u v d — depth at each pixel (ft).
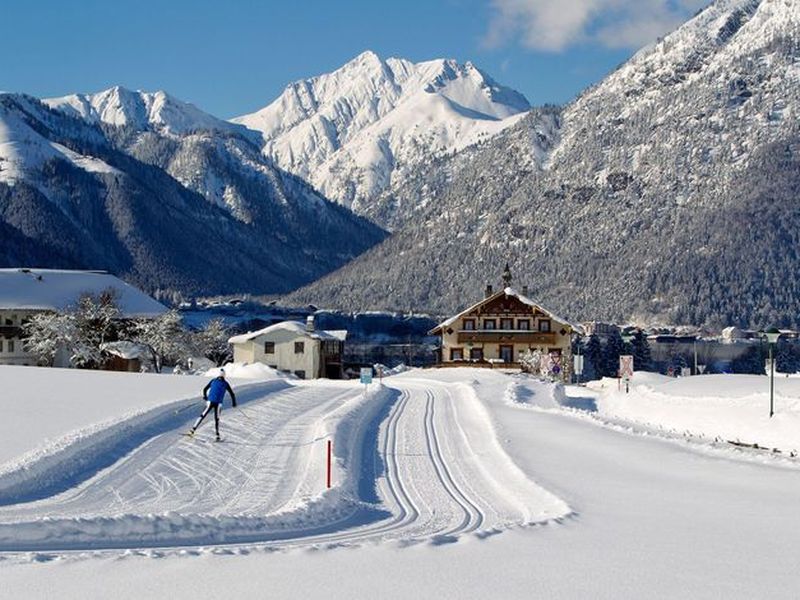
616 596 39.40
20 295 329.52
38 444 83.05
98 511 62.49
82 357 300.40
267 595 38.47
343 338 377.09
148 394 137.90
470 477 83.71
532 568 44.42
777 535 55.01
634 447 102.06
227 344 370.94
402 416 137.80
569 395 230.07
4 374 174.91
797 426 114.73
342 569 43.32
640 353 488.44
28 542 48.91
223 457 88.79
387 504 70.54
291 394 165.37
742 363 556.10
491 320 360.69
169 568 42.60
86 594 38.04
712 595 39.81
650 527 57.52
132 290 364.38
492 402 165.37
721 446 104.73
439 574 42.78
